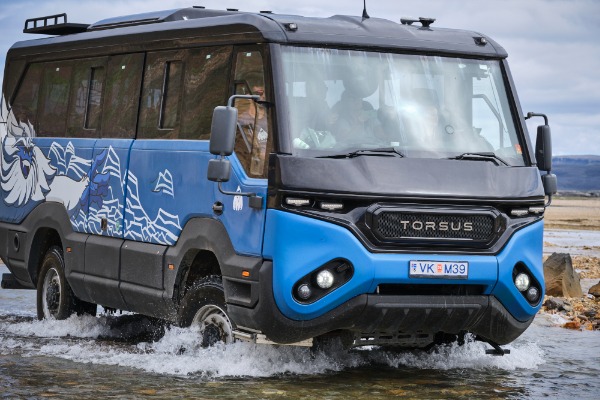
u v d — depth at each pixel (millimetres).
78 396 10203
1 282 16797
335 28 11523
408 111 11539
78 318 14945
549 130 12312
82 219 14430
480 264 11102
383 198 10758
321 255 10570
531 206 11578
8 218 16531
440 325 11266
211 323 11828
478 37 12266
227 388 10617
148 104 13336
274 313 10680
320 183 10594
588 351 13773
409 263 10805
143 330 14914
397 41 11727
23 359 12336
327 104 11156
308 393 10445
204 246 11750
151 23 14039
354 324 10922
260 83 11219
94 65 14609
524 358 12719
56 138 15344
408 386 10953
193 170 12094
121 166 13570
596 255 37375
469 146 11680
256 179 11031
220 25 12039
